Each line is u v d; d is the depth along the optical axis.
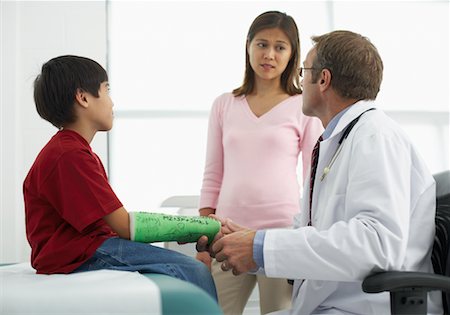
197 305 0.92
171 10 3.09
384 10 3.24
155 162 3.01
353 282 1.21
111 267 1.17
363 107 1.29
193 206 2.51
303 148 1.84
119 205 1.19
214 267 1.83
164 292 0.92
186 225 1.28
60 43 2.94
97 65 1.35
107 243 1.19
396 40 3.26
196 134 3.04
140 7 3.06
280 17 1.85
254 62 1.84
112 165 2.98
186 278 1.19
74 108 1.29
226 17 3.11
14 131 2.85
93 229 1.23
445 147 3.24
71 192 1.16
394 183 1.12
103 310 0.90
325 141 1.31
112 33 3.05
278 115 1.82
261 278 1.79
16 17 2.89
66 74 1.29
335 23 3.18
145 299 0.91
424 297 1.01
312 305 1.25
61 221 1.21
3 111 2.85
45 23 2.93
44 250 1.17
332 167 1.28
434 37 3.29
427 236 1.21
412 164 1.22
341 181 1.22
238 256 1.18
